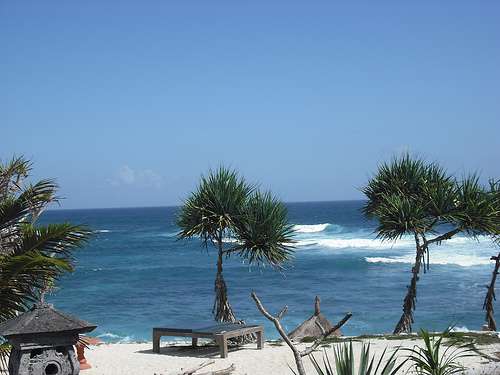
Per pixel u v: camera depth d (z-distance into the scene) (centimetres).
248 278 4819
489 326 1934
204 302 3753
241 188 1798
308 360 1394
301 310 3322
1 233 1050
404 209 1881
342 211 18588
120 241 9331
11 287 970
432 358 980
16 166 1110
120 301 3856
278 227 1761
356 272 4903
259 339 1603
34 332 811
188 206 1795
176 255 7150
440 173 2017
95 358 1517
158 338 1602
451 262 5134
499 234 1872
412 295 1917
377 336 1655
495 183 1912
